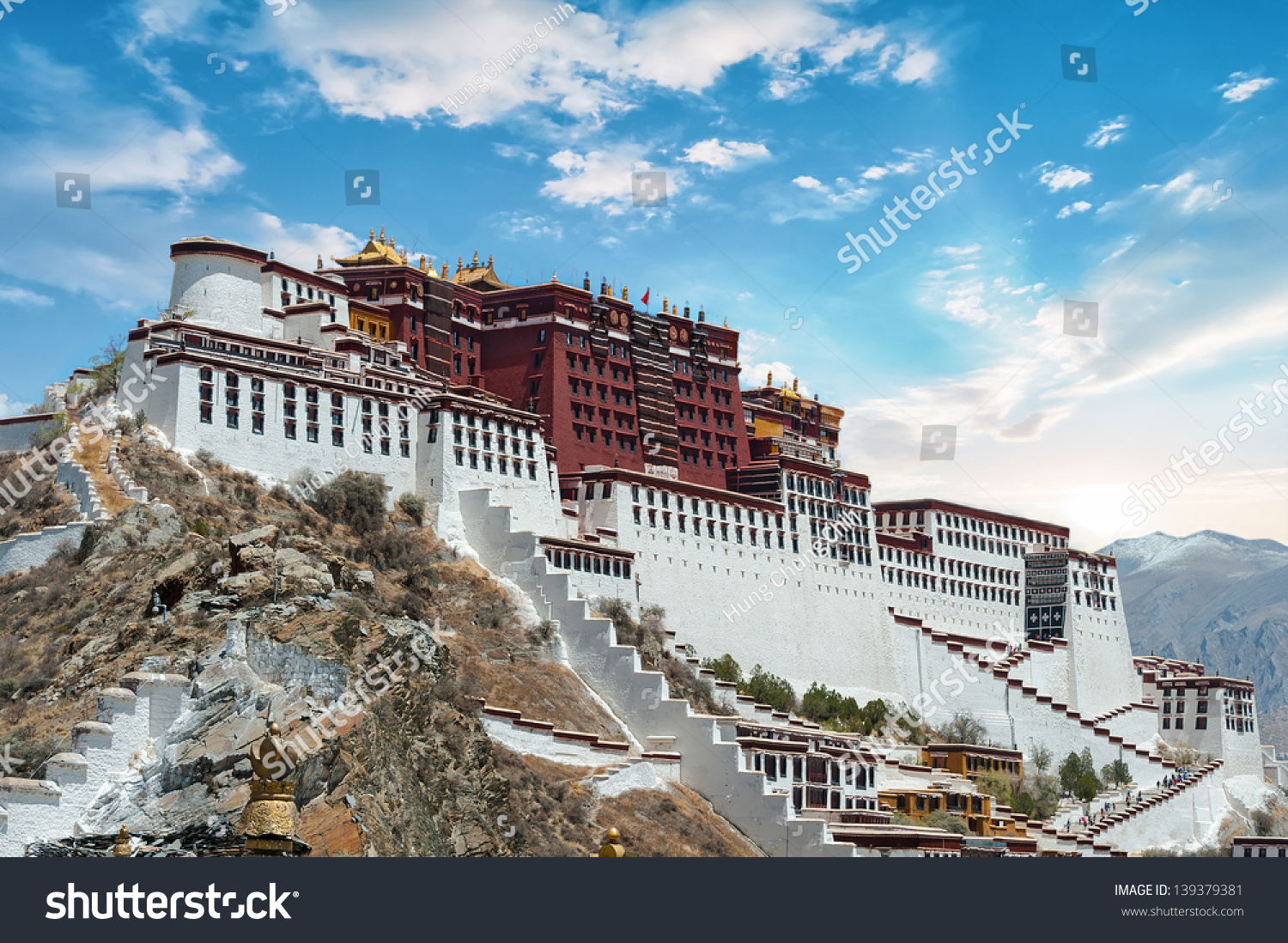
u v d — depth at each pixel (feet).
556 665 458.91
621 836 393.50
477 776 353.72
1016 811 557.74
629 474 541.34
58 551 396.37
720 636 556.92
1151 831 636.07
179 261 516.73
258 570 354.54
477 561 488.44
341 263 626.23
